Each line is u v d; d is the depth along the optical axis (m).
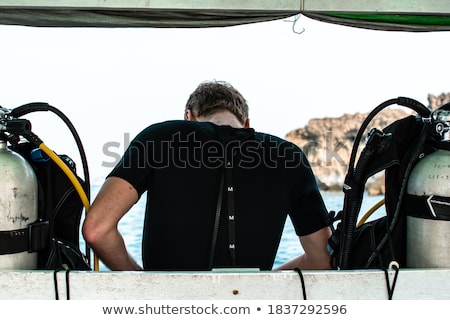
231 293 1.66
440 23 2.07
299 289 1.66
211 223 1.91
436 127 1.75
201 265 1.92
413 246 1.79
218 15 1.99
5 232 1.67
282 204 2.01
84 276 1.66
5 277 1.66
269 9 1.87
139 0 1.85
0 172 1.67
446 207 1.69
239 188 1.94
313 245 2.11
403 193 1.80
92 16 2.00
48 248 1.82
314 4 1.87
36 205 1.78
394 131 1.83
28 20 2.02
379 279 1.68
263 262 1.98
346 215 1.82
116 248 1.88
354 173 1.80
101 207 1.83
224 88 2.19
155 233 1.94
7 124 1.73
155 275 1.66
